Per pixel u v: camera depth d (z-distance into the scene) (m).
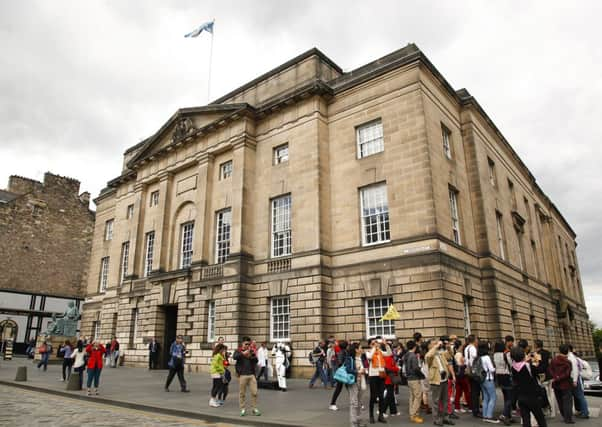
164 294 29.05
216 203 28.19
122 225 37.31
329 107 25.47
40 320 47.59
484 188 25.45
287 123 25.98
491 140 29.23
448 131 24.47
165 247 30.77
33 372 24.00
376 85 23.58
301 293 22.41
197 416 11.80
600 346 15.11
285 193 24.92
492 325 22.56
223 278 25.08
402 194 21.17
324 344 18.30
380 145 22.97
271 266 24.30
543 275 35.66
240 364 12.02
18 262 47.09
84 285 52.25
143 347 29.77
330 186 24.11
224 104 28.50
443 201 21.31
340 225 23.11
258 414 11.71
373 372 10.95
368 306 21.31
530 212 36.62
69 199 53.00
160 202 31.91
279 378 17.09
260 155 26.97
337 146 24.42
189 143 30.73
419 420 10.73
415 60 22.22
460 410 12.47
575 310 50.50
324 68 26.91
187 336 26.44
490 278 23.17
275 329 23.53
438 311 18.69
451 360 12.16
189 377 22.41
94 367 15.80
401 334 19.47
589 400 15.46
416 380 11.01
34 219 49.25
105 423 10.52
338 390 12.56
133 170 35.66
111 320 35.31
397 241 20.67
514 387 9.53
